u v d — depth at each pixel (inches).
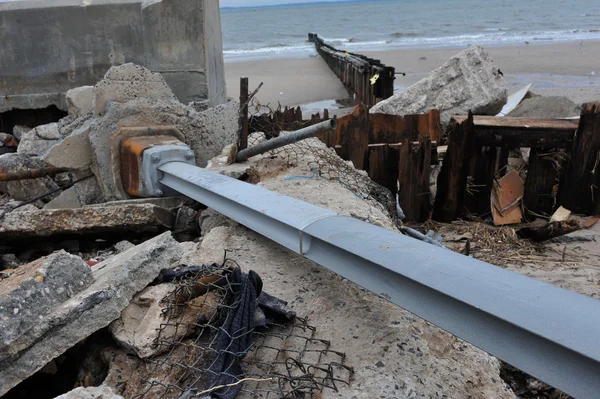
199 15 269.4
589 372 61.1
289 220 111.1
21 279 94.3
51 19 295.9
